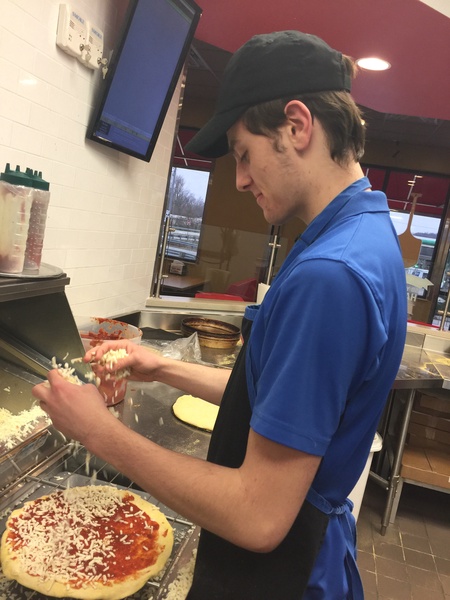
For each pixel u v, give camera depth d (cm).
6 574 82
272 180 78
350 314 64
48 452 120
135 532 95
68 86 164
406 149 636
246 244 351
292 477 65
